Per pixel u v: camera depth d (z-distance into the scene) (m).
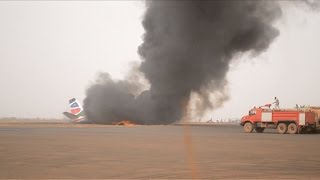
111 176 12.16
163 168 13.84
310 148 22.12
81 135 33.19
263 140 29.09
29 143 23.95
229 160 16.23
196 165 14.68
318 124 43.66
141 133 37.72
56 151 19.33
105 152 19.08
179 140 27.94
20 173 12.59
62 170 13.27
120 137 30.83
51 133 36.47
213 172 13.04
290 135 38.78
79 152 18.97
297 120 43.31
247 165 14.76
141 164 14.85
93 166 14.24
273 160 16.33
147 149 20.75
